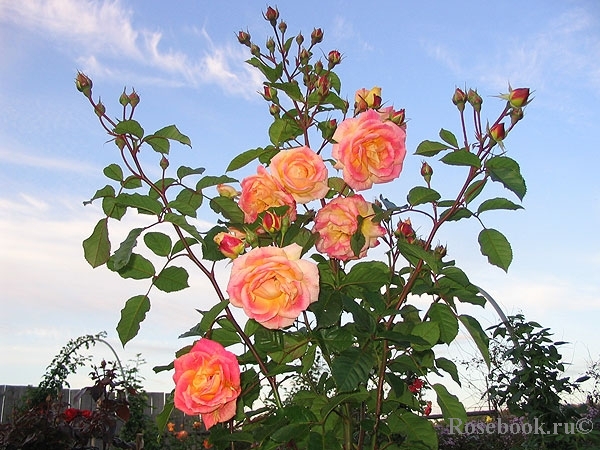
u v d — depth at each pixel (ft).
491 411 21.09
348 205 6.50
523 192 5.69
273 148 7.48
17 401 29.14
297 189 6.32
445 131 6.31
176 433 28.73
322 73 7.93
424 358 6.56
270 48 8.16
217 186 7.27
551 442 15.58
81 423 18.08
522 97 5.84
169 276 6.51
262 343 6.61
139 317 6.48
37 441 16.66
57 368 28.55
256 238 6.28
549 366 15.79
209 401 5.34
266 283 5.38
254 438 5.65
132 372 28.58
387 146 6.30
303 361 6.96
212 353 5.49
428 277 6.82
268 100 7.70
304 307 5.34
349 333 6.31
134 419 27.76
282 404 6.03
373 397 6.64
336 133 6.49
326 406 5.69
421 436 6.64
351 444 6.41
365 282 6.60
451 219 6.49
